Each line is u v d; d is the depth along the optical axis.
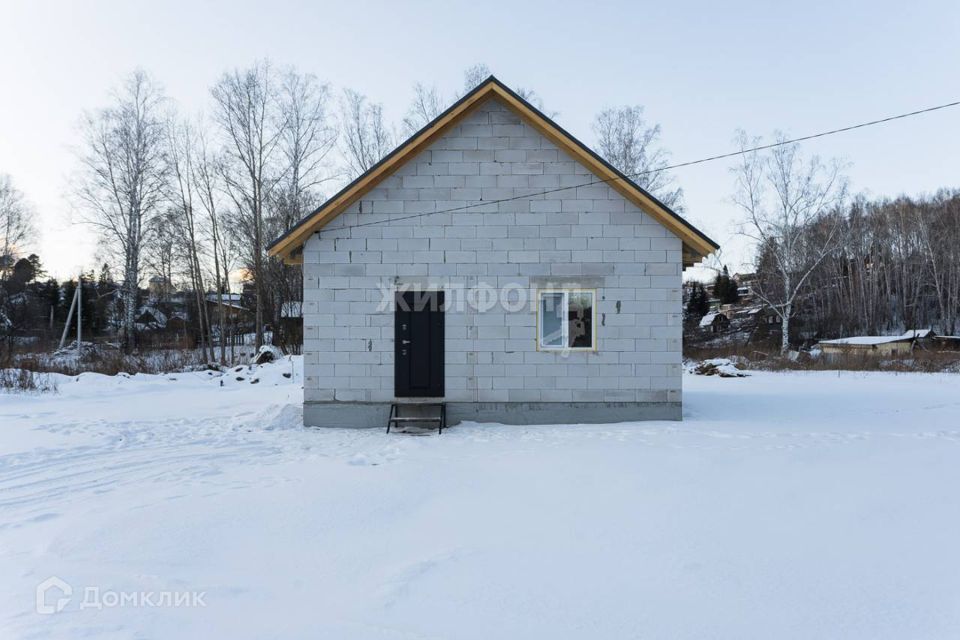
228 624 3.55
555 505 5.89
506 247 11.10
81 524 5.43
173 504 6.04
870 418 11.49
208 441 9.73
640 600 3.82
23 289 51.47
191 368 24.05
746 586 4.02
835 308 56.22
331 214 11.05
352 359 11.10
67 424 11.09
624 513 5.61
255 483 6.90
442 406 10.84
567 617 3.60
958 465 7.21
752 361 31.12
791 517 5.41
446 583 4.10
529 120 11.08
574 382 11.04
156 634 3.44
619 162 33.59
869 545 4.72
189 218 34.06
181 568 4.43
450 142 11.16
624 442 8.92
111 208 32.88
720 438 9.15
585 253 11.05
